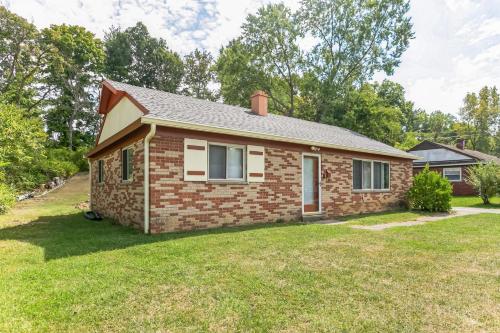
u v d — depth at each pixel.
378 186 13.39
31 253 5.42
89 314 3.05
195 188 7.83
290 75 29.17
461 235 7.20
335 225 8.80
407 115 39.28
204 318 2.97
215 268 4.46
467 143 44.28
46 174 21.30
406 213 12.34
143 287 3.74
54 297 3.43
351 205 11.98
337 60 27.09
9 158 14.73
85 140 36.53
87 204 14.90
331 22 26.81
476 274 4.29
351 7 25.94
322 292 3.60
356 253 5.35
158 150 7.26
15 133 13.76
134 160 8.17
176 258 4.98
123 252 5.39
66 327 2.80
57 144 33.19
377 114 25.53
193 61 43.91
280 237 6.69
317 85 27.09
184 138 7.69
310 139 10.24
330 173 11.27
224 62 29.84
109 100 11.09
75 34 32.84
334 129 15.61
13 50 26.31
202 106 10.33
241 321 2.91
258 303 3.30
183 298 3.43
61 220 10.16
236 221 8.59
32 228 8.43
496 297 3.49
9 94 21.55
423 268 4.53
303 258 5.01
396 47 25.23
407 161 15.14
